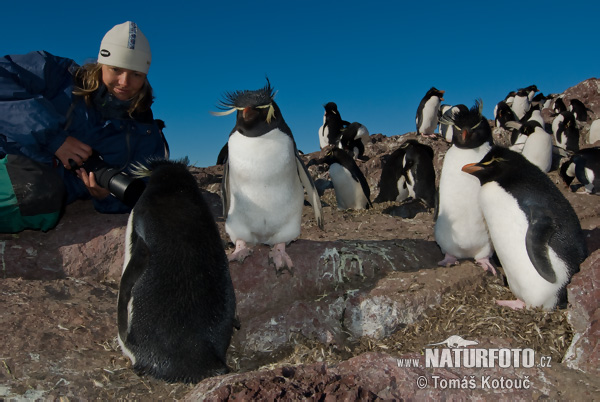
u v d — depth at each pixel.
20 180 1.30
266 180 1.19
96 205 1.55
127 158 1.46
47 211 1.37
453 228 1.39
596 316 1.00
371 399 0.76
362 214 2.11
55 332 1.07
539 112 5.09
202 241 0.93
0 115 1.25
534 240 1.14
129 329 0.90
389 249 1.46
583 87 5.80
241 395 0.75
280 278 1.31
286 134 1.20
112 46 1.31
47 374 0.93
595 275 1.07
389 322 1.22
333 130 5.70
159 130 1.55
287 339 1.18
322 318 1.22
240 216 1.25
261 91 1.18
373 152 4.43
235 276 1.31
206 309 0.91
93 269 1.41
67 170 1.48
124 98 1.40
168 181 0.98
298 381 0.80
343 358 1.14
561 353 1.03
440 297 1.27
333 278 1.35
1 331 1.05
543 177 1.22
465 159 1.36
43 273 1.37
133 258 0.90
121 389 0.90
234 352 1.15
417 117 5.04
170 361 0.91
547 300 1.17
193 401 0.79
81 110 1.38
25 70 1.30
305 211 2.11
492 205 1.22
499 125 5.42
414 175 3.05
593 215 1.98
